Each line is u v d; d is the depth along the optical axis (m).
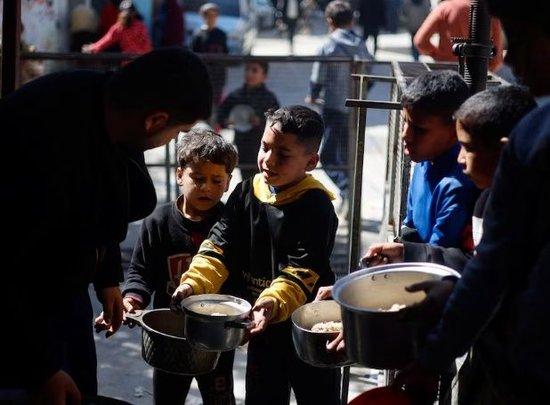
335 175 7.93
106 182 3.00
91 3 14.05
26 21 11.66
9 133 2.85
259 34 22.56
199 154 3.78
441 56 7.89
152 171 9.19
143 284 3.90
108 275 3.62
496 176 2.38
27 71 7.37
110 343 5.88
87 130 2.89
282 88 7.79
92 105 2.91
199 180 3.80
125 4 11.05
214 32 12.04
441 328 2.48
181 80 2.86
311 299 3.68
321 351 3.19
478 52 3.72
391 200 5.55
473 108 2.73
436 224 3.18
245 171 7.94
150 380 5.38
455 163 3.19
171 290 3.93
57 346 3.01
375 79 4.48
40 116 2.86
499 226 2.37
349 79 7.66
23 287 2.89
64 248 2.94
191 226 3.89
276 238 3.56
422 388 2.92
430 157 3.23
